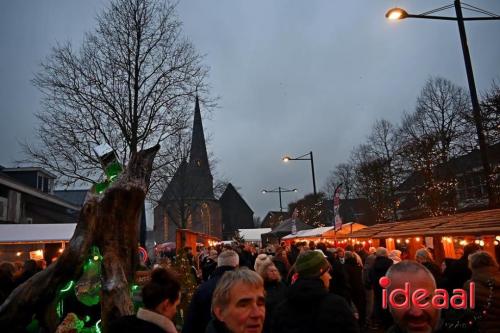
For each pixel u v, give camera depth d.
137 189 5.67
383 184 30.41
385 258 8.27
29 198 34.84
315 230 22.97
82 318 5.98
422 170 23.58
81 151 16.89
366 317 9.85
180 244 19.06
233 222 81.50
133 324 2.82
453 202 22.52
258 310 2.28
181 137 18.95
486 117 15.29
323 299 2.94
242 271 2.37
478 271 3.70
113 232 5.59
